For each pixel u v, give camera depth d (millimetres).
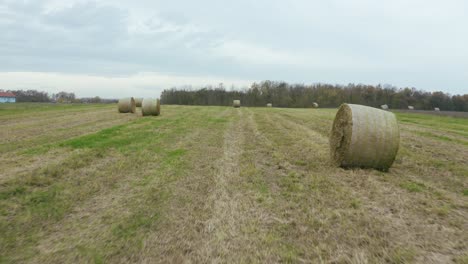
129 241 3406
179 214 4125
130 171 6117
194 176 5867
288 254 3184
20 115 19062
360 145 6344
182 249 3270
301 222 3938
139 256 3127
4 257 3059
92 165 6496
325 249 3301
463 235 3670
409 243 3459
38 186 5129
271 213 4203
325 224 3863
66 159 6828
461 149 9383
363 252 3248
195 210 4273
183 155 7672
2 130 11828
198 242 3416
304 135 11773
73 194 4777
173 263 3018
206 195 4863
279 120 18703
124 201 4547
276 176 6004
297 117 21625
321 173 6238
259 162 7160
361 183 5566
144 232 3617
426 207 4496
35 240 3393
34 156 7184
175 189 5098
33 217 3951
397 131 6336
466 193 5234
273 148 8953
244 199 4703
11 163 6512
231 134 11820
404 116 26922
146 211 4203
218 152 8211
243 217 4059
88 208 4277
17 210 4148
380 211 4320
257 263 3031
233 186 5316
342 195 4898
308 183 5516
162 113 22625
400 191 5184
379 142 6301
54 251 3184
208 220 3959
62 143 8758
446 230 3791
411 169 6820
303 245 3383
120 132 11375
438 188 5449
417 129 15133
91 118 17500
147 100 19766
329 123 16922
